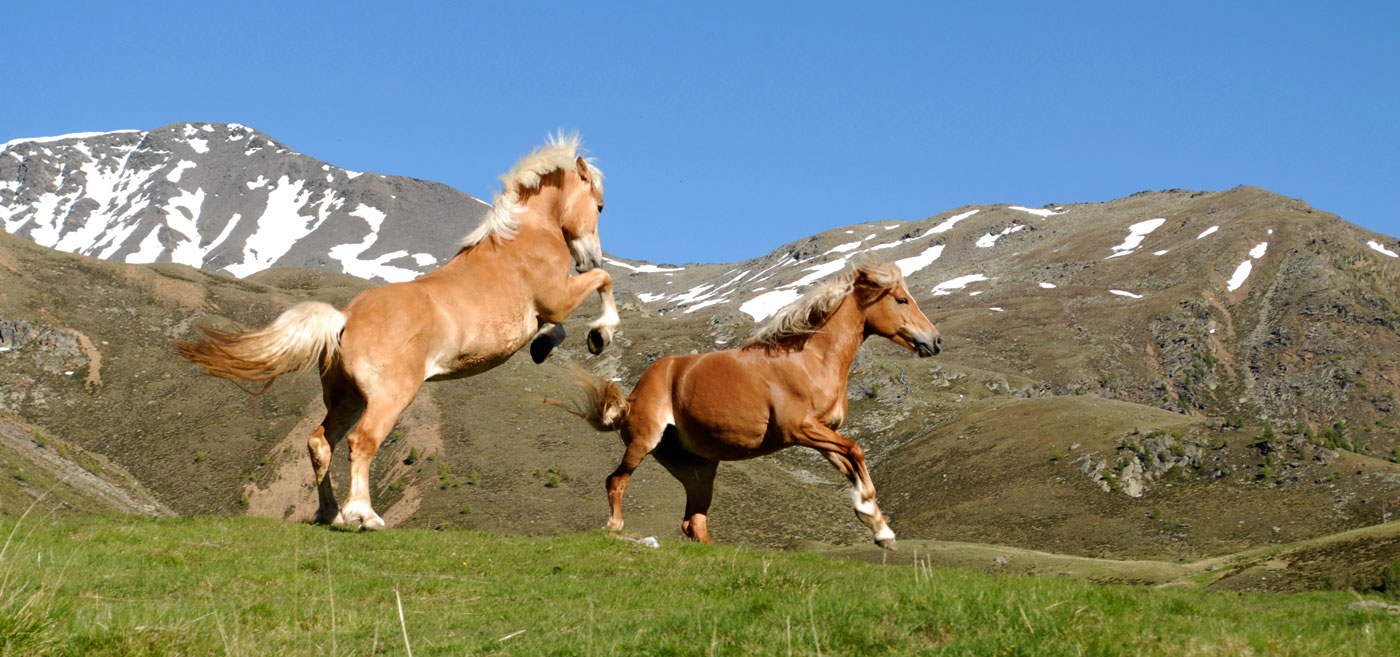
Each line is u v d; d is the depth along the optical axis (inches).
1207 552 3464.6
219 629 274.5
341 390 474.9
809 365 482.6
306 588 386.9
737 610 303.1
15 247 6186.0
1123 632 256.4
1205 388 7249.0
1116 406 5088.6
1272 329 7824.8
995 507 4092.0
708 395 489.4
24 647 241.4
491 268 486.6
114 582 376.2
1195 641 253.9
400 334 451.5
